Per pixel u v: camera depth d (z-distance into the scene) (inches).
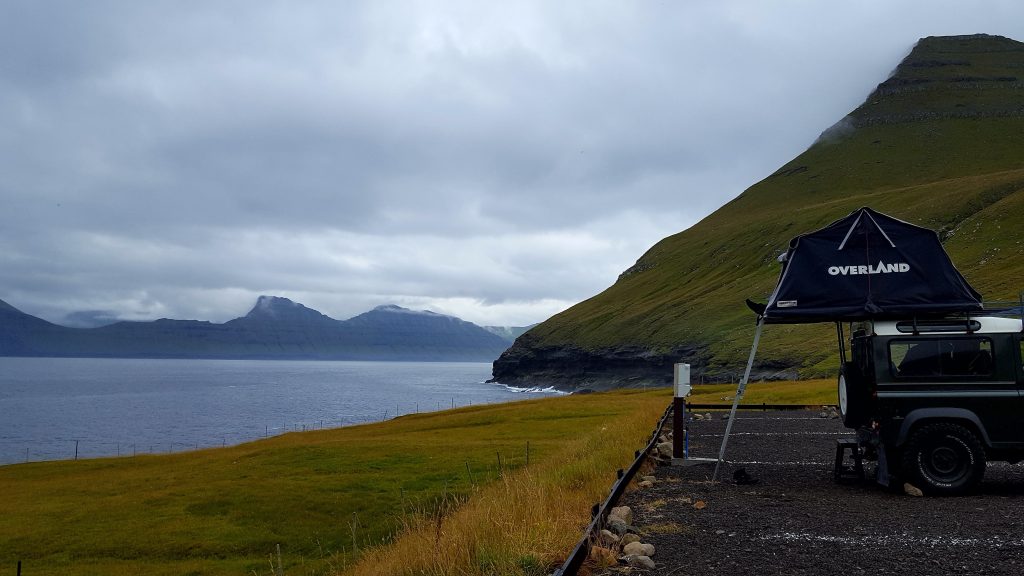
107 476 1704.0
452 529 402.3
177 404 7199.8
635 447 773.3
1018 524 390.6
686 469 638.5
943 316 532.7
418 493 1040.2
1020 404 495.2
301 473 1330.0
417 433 1980.8
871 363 518.6
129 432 4677.7
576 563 303.4
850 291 539.8
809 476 587.8
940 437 490.3
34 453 3745.1
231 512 1055.6
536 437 1600.6
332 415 5708.7
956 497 482.6
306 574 757.9
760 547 350.9
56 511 1186.0
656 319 7593.5
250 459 1637.6
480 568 321.7
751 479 555.2
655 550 346.0
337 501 1051.3
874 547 347.3
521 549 319.0
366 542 834.2
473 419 2281.0
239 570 806.5
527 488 482.9
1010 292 3919.8
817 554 336.2
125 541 945.5
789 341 5221.5
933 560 322.0
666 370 6358.3
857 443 549.3
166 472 1648.6
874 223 546.0
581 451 810.8
